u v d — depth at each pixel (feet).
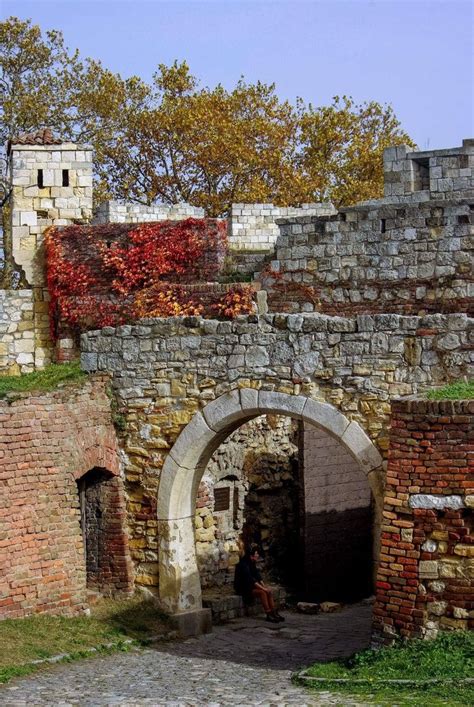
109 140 154.20
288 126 161.17
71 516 64.69
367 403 60.75
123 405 68.80
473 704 44.32
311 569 85.20
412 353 59.57
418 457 54.75
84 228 85.51
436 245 74.38
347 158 160.15
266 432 84.43
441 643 53.01
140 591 68.59
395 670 51.06
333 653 61.62
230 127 152.35
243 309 77.71
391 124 167.43
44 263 88.38
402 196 89.25
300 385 62.85
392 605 55.16
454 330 58.49
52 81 154.10
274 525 85.61
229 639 66.85
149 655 61.11
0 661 55.47
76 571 64.59
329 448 87.35
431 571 54.08
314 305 78.48
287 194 152.15
